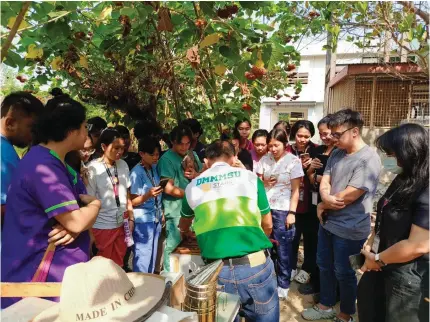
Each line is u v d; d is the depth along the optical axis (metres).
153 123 3.76
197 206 2.13
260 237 2.05
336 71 9.37
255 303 2.03
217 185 2.13
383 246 1.98
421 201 1.71
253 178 2.19
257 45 2.58
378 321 2.14
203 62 3.63
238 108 4.26
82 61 3.54
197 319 1.38
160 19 2.57
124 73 3.88
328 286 3.01
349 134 2.57
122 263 3.14
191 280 1.52
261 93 4.11
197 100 5.39
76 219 1.64
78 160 2.61
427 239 1.68
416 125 1.82
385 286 1.96
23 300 1.45
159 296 1.39
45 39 2.96
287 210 3.37
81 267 1.34
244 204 2.08
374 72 7.12
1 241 1.64
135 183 3.26
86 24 3.32
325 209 2.79
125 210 3.11
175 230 3.26
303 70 14.45
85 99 4.32
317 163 3.35
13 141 1.89
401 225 1.83
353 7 3.80
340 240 2.67
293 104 14.56
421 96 7.40
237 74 2.68
